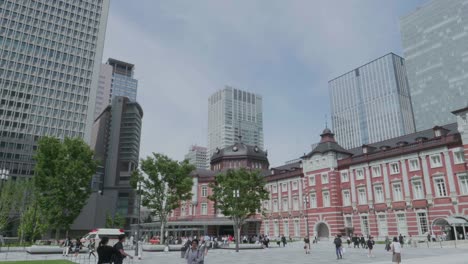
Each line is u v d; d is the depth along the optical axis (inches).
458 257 1112.8
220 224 2851.9
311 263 1074.7
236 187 1905.8
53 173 1656.0
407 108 6451.8
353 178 2300.7
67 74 4864.7
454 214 1742.1
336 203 2330.2
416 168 1962.4
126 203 4763.8
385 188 2092.8
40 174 1633.9
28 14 4704.7
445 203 1792.6
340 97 7598.4
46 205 1615.4
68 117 4753.9
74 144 1683.1
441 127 1916.8
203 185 3134.8
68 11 5059.1
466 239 1605.6
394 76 6505.9
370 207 2148.1
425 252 1358.3
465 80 5064.0
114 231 1982.0
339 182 2394.2
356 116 7140.8
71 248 1507.1
